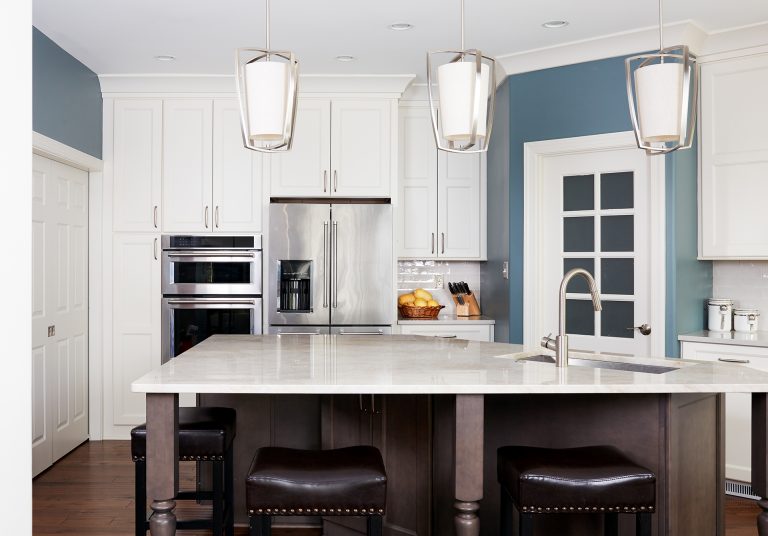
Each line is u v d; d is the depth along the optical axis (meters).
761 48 3.97
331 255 4.90
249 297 5.00
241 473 3.18
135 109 5.00
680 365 2.57
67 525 3.30
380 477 2.03
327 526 3.10
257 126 1.91
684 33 3.91
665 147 2.06
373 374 2.28
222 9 3.70
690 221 4.20
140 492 2.73
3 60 1.03
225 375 2.24
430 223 5.48
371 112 5.04
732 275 4.45
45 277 4.27
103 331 5.00
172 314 4.95
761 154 4.00
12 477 1.05
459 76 1.92
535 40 4.21
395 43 4.27
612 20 3.86
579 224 4.50
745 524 3.40
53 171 4.39
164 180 5.01
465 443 2.14
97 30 4.02
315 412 3.16
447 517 2.56
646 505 2.02
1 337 1.03
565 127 4.43
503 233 4.93
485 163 5.49
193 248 5.00
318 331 4.90
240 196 5.02
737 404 3.88
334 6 3.66
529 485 2.01
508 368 2.45
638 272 4.25
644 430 2.35
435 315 5.39
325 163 5.02
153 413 2.11
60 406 4.49
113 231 5.00
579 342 4.52
